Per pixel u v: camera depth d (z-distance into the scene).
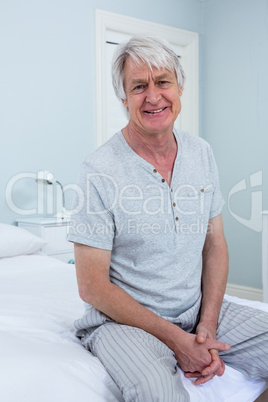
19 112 2.97
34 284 1.81
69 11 3.19
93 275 1.18
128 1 3.52
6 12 2.89
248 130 3.64
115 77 1.28
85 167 1.23
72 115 3.24
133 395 0.95
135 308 1.14
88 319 1.22
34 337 1.18
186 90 3.95
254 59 3.58
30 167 3.04
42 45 3.06
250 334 1.18
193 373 1.10
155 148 1.25
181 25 3.88
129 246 1.23
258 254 3.56
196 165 1.34
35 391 0.88
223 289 1.33
